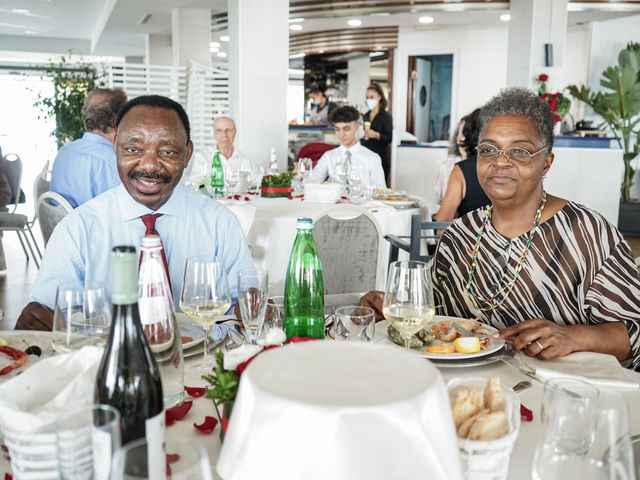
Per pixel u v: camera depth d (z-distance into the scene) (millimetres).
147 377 723
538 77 7109
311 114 11477
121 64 7398
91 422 609
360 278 2672
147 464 547
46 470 665
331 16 8227
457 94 10156
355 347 692
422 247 3545
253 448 570
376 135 7863
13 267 5492
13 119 15859
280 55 6195
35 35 12508
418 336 1236
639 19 8828
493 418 711
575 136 6562
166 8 8164
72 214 1658
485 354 1149
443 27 10055
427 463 563
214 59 14555
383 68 10648
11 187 5504
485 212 1545
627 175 7902
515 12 7453
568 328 1261
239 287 1181
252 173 4660
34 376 775
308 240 1261
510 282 1463
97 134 3084
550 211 1462
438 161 7543
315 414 545
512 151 1386
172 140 1615
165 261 1576
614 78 7738
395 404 555
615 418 676
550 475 670
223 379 771
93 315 925
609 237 1422
